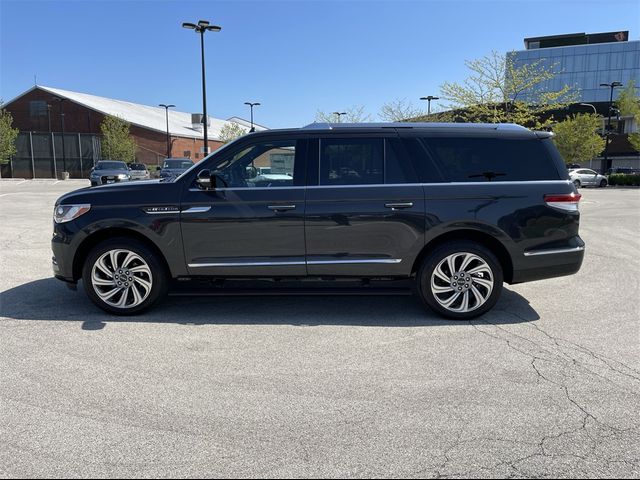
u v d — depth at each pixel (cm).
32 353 424
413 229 498
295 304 570
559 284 674
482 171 507
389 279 512
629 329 491
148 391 356
